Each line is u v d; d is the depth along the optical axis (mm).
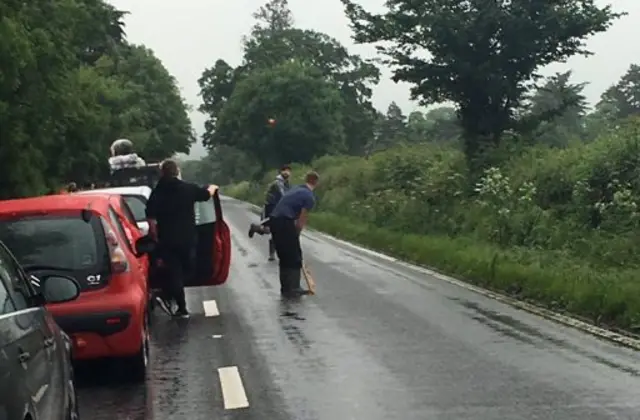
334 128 79688
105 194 13031
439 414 8156
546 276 16094
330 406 8539
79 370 10344
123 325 9484
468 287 17469
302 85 79062
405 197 34219
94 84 35938
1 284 5977
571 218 23141
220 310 14727
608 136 26328
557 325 12922
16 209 9914
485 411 8227
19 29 21797
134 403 8898
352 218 38562
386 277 19297
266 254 25109
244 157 111312
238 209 57312
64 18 25844
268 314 14227
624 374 9680
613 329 12539
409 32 33000
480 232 25281
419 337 12016
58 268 9523
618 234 20781
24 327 5824
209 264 14359
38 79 23812
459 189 31047
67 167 29469
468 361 10453
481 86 32469
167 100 80125
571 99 33531
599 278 15289
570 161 26250
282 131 78438
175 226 13625
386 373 9898
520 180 27266
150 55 79562
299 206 16484
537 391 8961
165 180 13672
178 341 12055
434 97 33562
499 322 13203
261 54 104500
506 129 33312
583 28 31672
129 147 25938
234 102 81875
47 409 5883
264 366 10375
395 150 47438
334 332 12484
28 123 24188
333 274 19953
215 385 9531
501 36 32031
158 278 13922
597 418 7926
